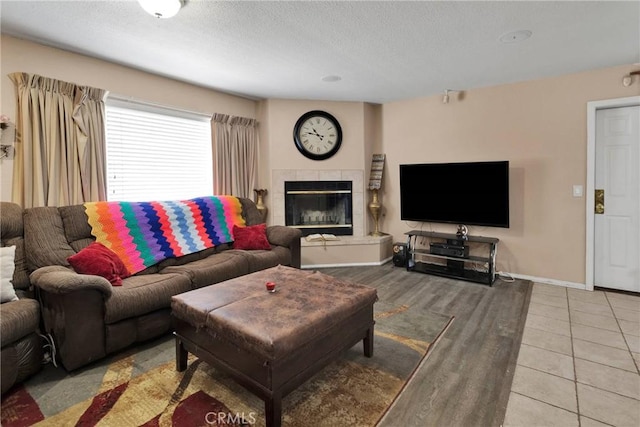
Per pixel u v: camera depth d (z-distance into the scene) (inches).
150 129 139.5
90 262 93.1
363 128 185.0
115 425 62.4
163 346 94.0
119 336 87.0
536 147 145.9
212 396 71.2
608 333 98.0
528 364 82.4
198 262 122.9
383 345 92.7
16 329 70.9
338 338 74.2
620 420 63.1
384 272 166.6
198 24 96.1
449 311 116.6
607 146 134.6
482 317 111.0
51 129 108.0
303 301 76.1
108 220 113.4
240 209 159.0
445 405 67.7
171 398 70.4
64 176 111.3
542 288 139.8
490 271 144.2
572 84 136.9
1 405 67.9
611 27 98.4
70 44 108.7
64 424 62.7
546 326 103.4
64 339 78.4
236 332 63.6
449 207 161.5
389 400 69.4
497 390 72.4
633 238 132.1
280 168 178.5
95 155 119.0
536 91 144.5
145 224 122.1
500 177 145.6
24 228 96.7
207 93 158.1
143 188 138.3
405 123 182.1
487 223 151.0
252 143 177.0
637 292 132.6
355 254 179.2
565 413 65.2
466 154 163.5
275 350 58.2
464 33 102.2
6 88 101.7
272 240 150.0
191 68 131.3
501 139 153.9
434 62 125.8
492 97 154.9
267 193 179.6
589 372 78.6
